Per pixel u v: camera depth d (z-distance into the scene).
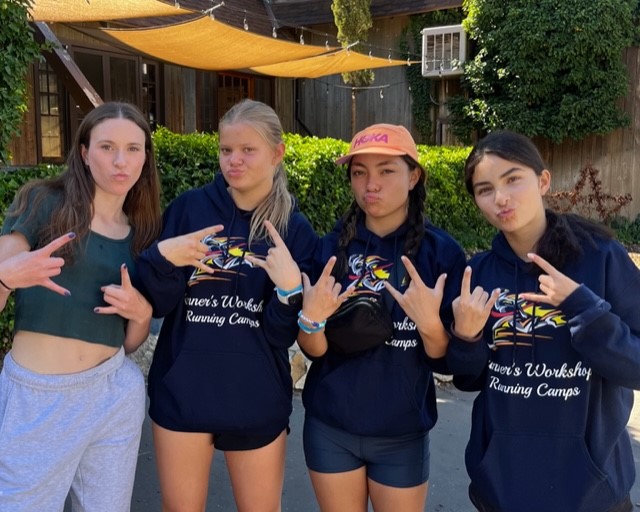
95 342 2.19
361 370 2.26
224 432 2.30
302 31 15.30
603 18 11.74
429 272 2.28
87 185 2.20
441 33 13.48
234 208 2.39
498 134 2.09
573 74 12.08
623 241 12.22
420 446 2.32
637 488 3.42
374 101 15.26
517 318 2.04
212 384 2.29
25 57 5.29
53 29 9.89
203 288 2.34
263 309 2.35
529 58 12.34
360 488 2.37
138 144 2.22
